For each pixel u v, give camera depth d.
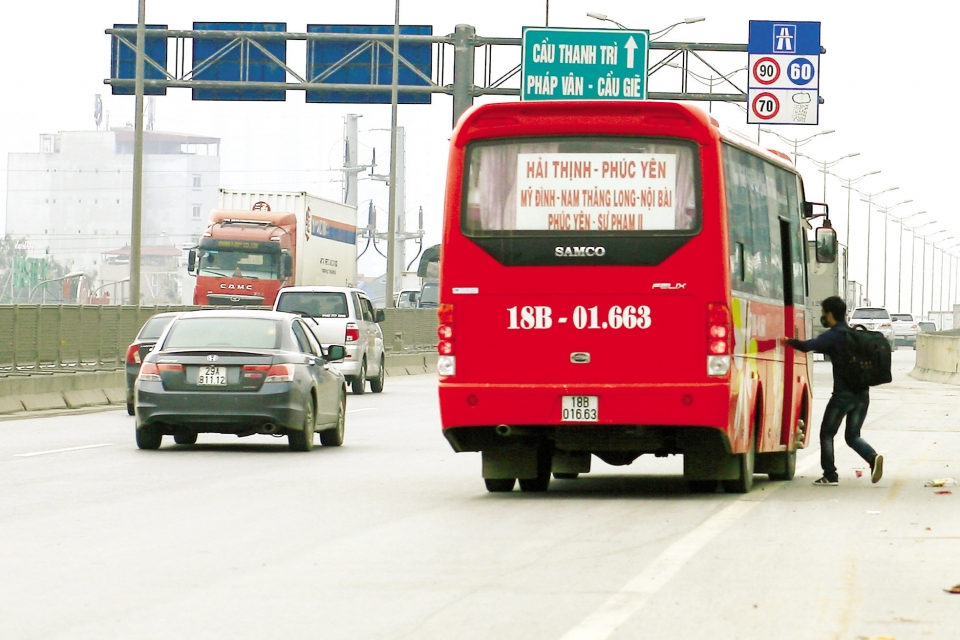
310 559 12.59
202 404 23.98
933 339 63.62
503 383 17.38
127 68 60.16
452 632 9.36
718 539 13.88
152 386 24.22
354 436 28.89
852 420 19.62
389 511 16.33
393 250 64.12
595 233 17.22
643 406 17.03
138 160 50.44
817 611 10.05
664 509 16.58
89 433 28.83
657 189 17.16
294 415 24.22
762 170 19.62
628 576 11.61
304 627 9.55
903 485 19.77
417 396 45.47
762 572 11.80
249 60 60.25
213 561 12.48
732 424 17.34
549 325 17.30
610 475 21.67
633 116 17.20
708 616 9.87
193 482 19.59
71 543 13.60
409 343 68.81
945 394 49.34
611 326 17.19
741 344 17.83
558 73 53.97
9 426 30.83
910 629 9.41
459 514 16.02
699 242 17.06
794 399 21.48
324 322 45.31
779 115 57.38
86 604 10.42
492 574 11.74
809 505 17.03
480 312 17.45
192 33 59.69
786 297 21.27
